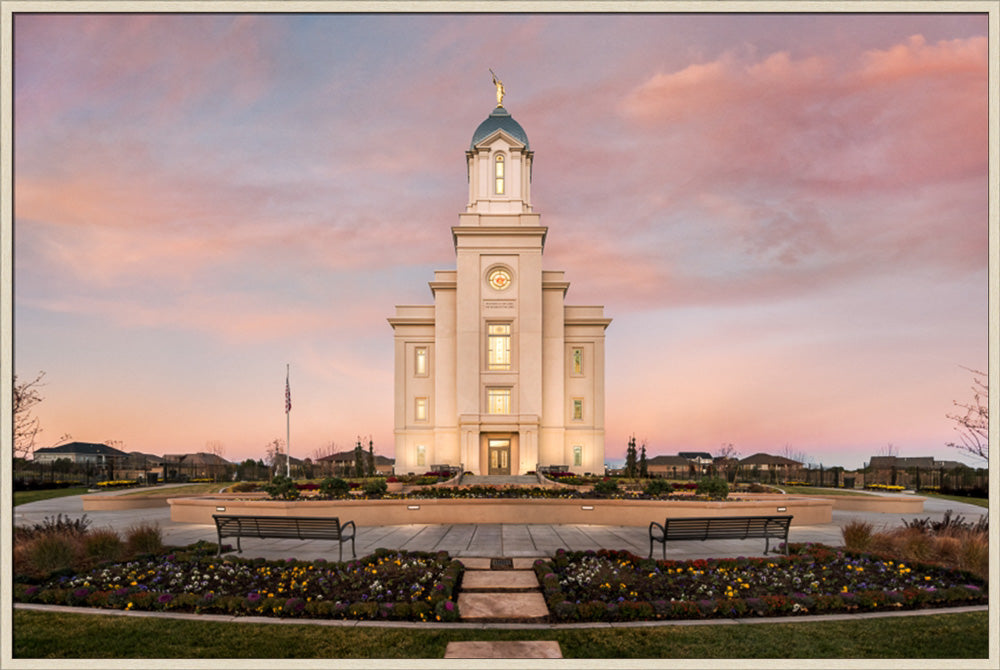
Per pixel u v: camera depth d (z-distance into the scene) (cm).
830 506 2294
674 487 2959
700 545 1681
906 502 2953
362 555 1516
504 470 5281
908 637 870
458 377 5259
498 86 6238
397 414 5450
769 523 1460
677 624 927
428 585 1119
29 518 2428
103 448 7312
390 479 3866
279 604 980
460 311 5325
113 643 838
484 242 5394
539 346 5294
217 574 1182
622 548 1639
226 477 5147
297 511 2170
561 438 5331
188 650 815
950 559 1309
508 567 1308
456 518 2227
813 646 836
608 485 2583
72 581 1136
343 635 872
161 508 2942
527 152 5916
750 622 934
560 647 827
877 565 1262
